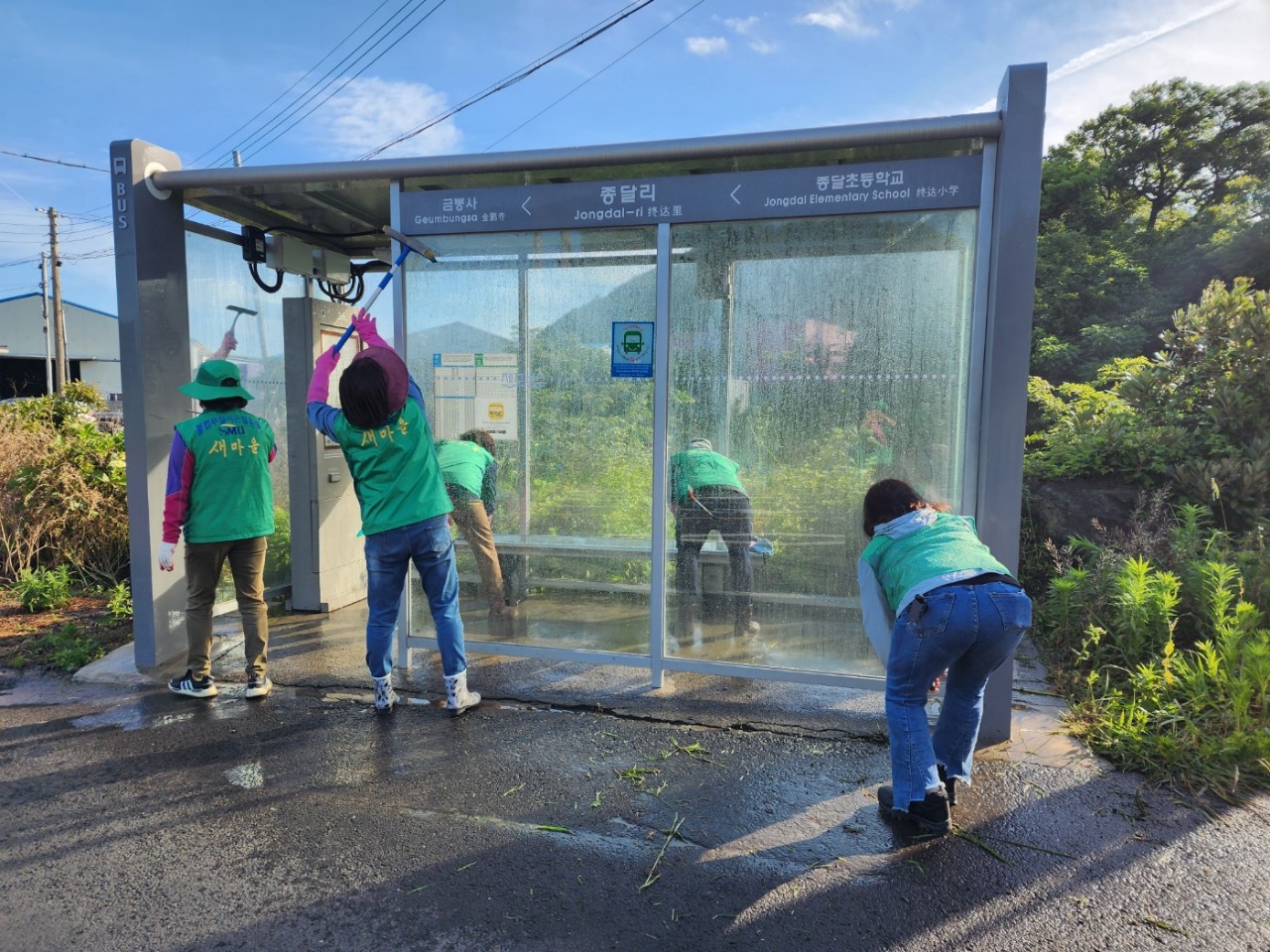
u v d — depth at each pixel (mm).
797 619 4117
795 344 3986
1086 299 14570
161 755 3465
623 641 4398
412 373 4461
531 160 3924
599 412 4289
